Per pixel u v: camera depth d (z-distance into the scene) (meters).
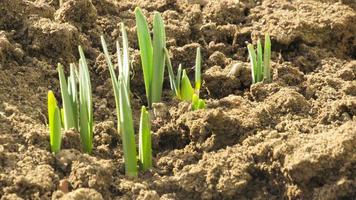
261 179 2.67
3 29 3.29
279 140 2.66
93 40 3.43
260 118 2.91
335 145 2.52
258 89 3.13
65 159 2.56
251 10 3.78
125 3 3.79
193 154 2.78
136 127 2.95
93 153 2.76
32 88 3.05
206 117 2.80
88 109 2.67
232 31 3.57
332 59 3.45
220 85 3.23
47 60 3.21
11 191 2.39
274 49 3.52
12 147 2.59
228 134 2.82
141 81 3.23
